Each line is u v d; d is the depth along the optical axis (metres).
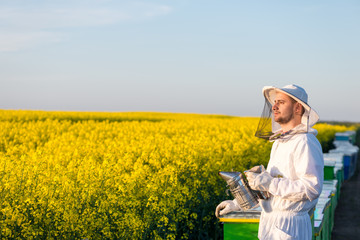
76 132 16.88
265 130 3.70
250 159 11.73
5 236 4.40
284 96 3.48
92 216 4.96
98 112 41.47
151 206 5.54
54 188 5.29
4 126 17.56
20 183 5.48
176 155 9.13
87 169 6.45
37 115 29.08
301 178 3.30
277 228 3.42
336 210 12.23
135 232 5.10
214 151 11.46
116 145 10.70
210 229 7.42
